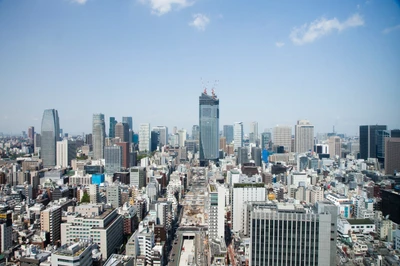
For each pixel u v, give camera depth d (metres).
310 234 167.38
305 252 167.75
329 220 166.38
